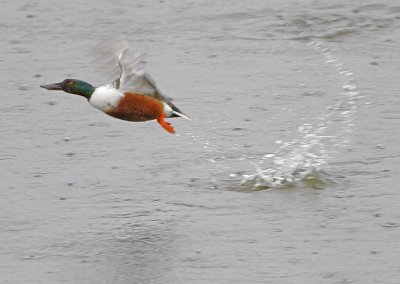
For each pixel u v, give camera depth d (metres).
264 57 19.61
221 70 18.98
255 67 19.12
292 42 20.36
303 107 17.23
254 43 20.36
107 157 15.42
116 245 12.56
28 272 11.91
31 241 12.73
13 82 18.69
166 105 12.02
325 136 15.95
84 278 11.75
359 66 18.98
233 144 15.79
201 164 15.08
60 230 13.02
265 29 21.03
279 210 13.46
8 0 23.45
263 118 16.81
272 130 16.30
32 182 14.52
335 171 14.60
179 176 14.66
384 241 12.46
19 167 15.07
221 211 13.47
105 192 14.16
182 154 15.46
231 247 12.42
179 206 13.66
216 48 20.14
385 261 11.96
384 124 16.31
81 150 15.70
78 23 21.77
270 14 21.77
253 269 11.84
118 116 11.96
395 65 18.97
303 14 21.58
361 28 20.81
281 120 16.70
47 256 12.32
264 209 13.50
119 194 14.09
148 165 15.09
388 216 13.12
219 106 17.36
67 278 11.76
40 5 22.98
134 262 12.12
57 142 16.02
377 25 20.95
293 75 18.69
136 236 12.79
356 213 13.26
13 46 20.59
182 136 16.17
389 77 18.39
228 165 15.01
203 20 21.69
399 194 13.75
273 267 11.88
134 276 11.78
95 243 12.62
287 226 12.96
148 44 20.38
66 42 20.70
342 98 17.55
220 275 11.73
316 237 12.63
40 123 16.81
